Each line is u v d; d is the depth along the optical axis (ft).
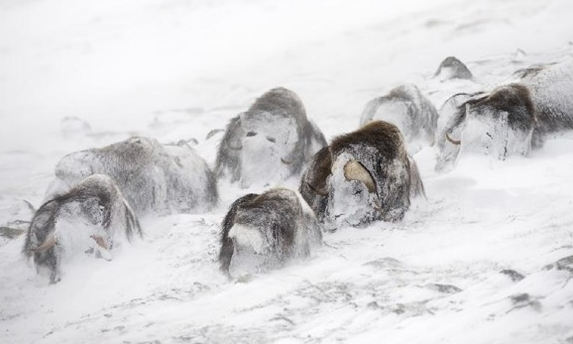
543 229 166.40
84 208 201.87
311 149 284.41
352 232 192.95
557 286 96.63
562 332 81.97
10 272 205.77
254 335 119.34
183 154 260.01
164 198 246.06
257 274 168.55
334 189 197.57
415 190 211.41
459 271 143.33
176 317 141.08
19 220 300.20
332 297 136.67
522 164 228.43
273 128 270.87
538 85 256.11
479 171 225.35
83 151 242.78
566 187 199.82
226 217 183.83
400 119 320.09
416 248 173.78
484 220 190.39
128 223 211.82
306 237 177.78
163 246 207.51
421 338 95.20
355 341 103.40
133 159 242.58
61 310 176.65
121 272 192.65
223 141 287.07
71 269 196.24
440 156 254.27
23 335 161.58
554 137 250.57
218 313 140.05
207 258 189.88
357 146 196.13
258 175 272.10
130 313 152.76
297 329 119.55
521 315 89.35
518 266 137.80
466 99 272.72
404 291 128.88
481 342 86.53
